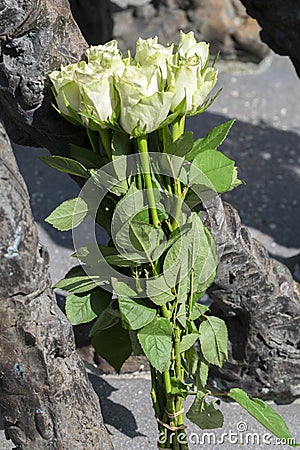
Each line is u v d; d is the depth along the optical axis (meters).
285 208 2.33
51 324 1.29
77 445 1.34
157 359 1.35
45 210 2.28
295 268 1.96
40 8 1.33
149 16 2.89
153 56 1.30
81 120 1.33
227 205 1.53
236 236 1.52
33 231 1.24
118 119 1.30
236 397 1.39
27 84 1.36
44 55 1.36
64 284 1.36
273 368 1.65
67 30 1.39
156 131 1.36
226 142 2.59
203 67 1.36
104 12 2.49
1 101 1.42
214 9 2.91
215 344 1.43
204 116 2.71
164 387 1.42
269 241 2.20
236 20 2.94
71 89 1.30
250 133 2.65
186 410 1.66
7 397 1.31
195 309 1.42
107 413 1.66
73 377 1.33
